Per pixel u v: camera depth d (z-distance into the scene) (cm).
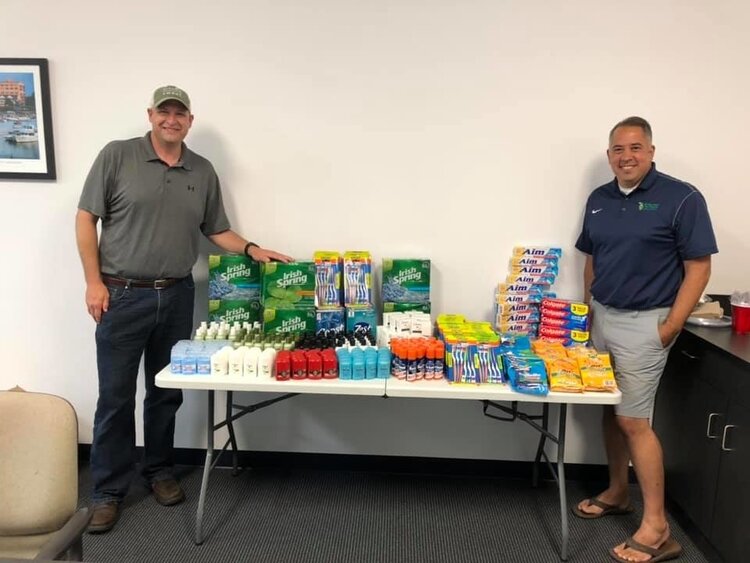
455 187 262
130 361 237
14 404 146
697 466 227
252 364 210
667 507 257
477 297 270
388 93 257
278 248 271
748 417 193
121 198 226
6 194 271
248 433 286
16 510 142
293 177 266
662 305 219
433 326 253
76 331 281
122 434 242
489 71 254
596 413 275
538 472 274
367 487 271
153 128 231
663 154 255
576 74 252
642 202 218
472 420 279
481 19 250
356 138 261
